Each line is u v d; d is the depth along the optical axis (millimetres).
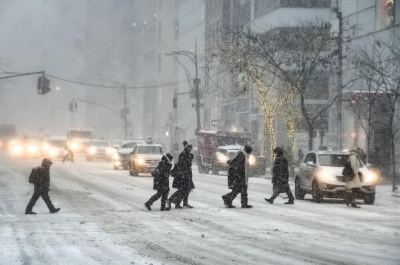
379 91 60625
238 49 71938
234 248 19891
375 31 67312
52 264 17016
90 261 17453
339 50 58031
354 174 35375
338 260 17609
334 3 77750
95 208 33562
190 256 18297
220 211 32156
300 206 35469
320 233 23641
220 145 71562
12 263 17203
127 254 18656
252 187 52625
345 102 66125
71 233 23500
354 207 35031
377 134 61375
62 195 41438
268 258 17938
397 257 18219
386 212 32219
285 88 75500
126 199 39000
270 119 70375
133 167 63500
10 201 37531
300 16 91625
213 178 63594
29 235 22906
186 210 32688
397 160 61062
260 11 100000
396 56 59594
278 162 36969
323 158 39438
